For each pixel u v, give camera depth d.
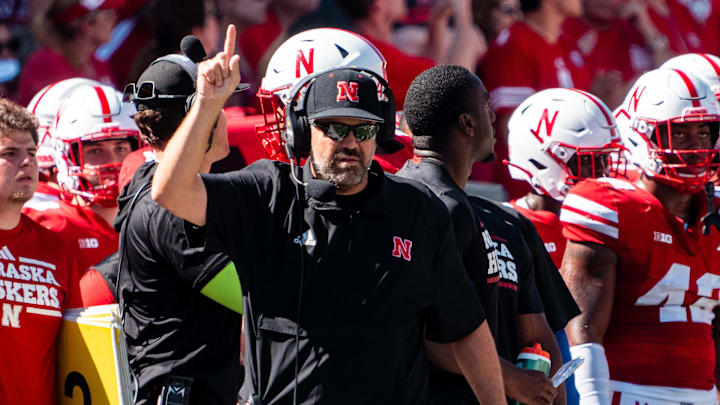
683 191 15.67
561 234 17.36
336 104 10.63
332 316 10.70
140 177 12.52
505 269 13.58
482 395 11.81
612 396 15.69
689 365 15.64
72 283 13.19
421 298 11.08
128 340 12.35
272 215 10.84
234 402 12.36
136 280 12.12
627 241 15.34
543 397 12.93
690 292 15.67
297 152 10.90
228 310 12.14
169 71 12.41
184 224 10.72
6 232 12.70
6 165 12.55
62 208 16.94
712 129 15.92
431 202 11.31
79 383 12.43
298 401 10.67
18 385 12.40
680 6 31.47
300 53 15.12
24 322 12.53
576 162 17.27
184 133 10.05
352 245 10.80
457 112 13.20
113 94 16.83
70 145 16.58
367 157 10.77
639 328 15.62
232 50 10.08
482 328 11.71
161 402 11.84
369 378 10.71
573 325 15.20
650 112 15.92
